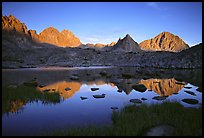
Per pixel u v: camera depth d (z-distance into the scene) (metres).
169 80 41.66
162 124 11.19
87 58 134.88
